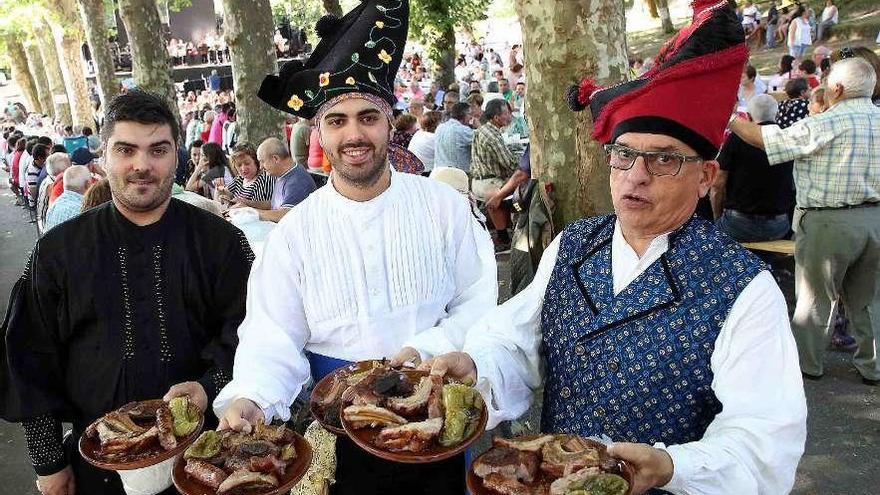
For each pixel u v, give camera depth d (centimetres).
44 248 200
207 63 3148
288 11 2881
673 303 145
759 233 517
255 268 206
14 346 196
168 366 205
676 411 145
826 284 404
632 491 124
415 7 1463
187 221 212
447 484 202
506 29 3494
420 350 195
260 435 162
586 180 364
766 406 137
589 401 154
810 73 852
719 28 136
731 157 505
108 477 206
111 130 195
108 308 200
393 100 207
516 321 175
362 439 152
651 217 146
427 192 215
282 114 870
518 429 307
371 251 204
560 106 362
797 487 329
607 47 352
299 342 212
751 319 139
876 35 1819
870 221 382
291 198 534
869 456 349
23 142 1410
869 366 414
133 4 1065
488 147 721
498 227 729
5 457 408
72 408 208
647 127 140
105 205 208
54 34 2152
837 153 377
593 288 157
